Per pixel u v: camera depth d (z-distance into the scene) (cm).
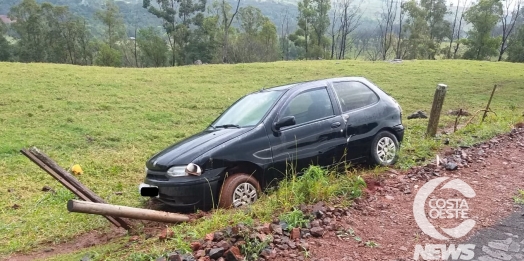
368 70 2911
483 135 890
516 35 6259
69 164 980
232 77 2600
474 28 6141
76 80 2227
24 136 1244
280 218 458
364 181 577
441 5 6500
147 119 1533
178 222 525
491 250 397
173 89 2161
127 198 742
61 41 5941
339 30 6619
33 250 554
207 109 1739
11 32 6159
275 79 2539
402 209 505
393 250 402
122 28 6500
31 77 2209
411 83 2420
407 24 6550
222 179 568
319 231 430
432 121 923
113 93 1978
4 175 903
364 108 701
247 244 394
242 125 622
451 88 2281
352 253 396
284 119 609
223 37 6044
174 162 565
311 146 629
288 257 387
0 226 634
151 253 407
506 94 2094
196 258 382
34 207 716
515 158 732
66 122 1434
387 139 711
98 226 619
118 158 1036
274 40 6431
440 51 6462
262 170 590
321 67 3020
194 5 6162
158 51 6019
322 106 661
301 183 534
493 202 522
